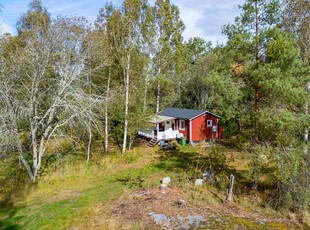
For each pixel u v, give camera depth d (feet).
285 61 31.09
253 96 36.60
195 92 120.26
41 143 47.19
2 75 41.75
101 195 36.52
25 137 55.62
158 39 84.53
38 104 48.93
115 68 62.95
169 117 83.51
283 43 30.78
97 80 63.57
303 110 34.12
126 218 27.50
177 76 113.50
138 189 38.22
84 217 28.84
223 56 37.99
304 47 43.16
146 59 68.80
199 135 81.00
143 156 63.26
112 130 71.00
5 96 41.57
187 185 38.32
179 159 59.11
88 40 51.01
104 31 56.90
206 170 46.14
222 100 37.47
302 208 28.78
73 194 38.40
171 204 30.96
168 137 80.02
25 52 45.83
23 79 48.37
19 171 48.03
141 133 85.61
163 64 89.04
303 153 29.35
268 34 33.12
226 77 36.76
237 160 52.60
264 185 36.68
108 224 26.25
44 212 31.32
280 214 28.53
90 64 55.36
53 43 46.80
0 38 43.16
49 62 48.65
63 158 53.62
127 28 58.08
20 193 39.75
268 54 32.55
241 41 34.32
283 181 28.45
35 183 44.11
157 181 42.22
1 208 33.78
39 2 69.10
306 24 43.14
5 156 44.47
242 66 35.47
